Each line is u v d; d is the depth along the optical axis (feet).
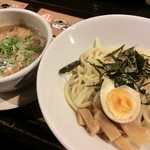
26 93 0.62
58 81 0.61
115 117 0.54
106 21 0.69
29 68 0.53
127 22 0.70
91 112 0.60
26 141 0.60
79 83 0.67
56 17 0.91
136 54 0.63
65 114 0.55
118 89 0.59
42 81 0.51
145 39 0.72
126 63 0.62
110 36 0.73
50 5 0.99
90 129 0.51
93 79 0.67
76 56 0.70
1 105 0.60
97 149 0.48
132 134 0.52
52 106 0.51
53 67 0.59
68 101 0.61
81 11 0.98
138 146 0.53
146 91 0.64
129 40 0.74
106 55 0.71
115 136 0.51
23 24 0.74
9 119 0.62
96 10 1.01
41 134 0.59
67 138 0.44
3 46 0.68
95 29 0.70
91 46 0.73
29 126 0.60
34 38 0.69
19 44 0.68
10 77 0.51
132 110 0.56
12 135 0.61
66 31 0.64
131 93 0.59
